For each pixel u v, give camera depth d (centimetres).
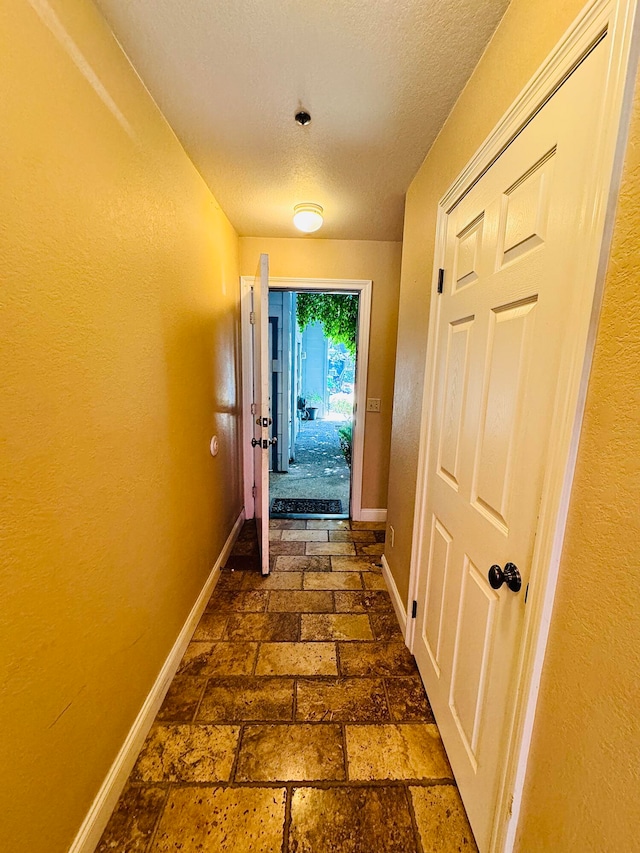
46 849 82
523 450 80
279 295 431
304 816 106
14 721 73
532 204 79
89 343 93
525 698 76
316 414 945
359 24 95
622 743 53
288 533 292
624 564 54
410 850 98
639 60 51
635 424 52
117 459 108
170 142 140
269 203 207
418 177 167
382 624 188
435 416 141
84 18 87
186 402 165
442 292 136
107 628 104
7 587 70
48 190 77
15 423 71
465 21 94
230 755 122
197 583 186
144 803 108
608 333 57
